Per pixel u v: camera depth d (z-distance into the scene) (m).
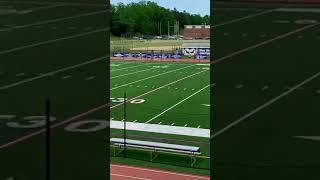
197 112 22.39
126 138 17.17
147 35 111.12
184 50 62.69
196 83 32.62
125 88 30.61
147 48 69.69
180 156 15.44
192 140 17.33
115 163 14.63
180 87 30.81
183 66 46.03
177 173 13.83
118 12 106.56
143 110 22.98
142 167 14.32
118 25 105.19
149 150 15.59
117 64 48.34
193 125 19.73
